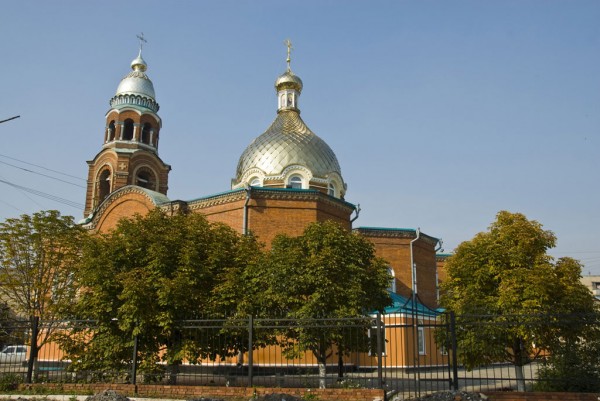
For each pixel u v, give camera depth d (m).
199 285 17.39
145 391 14.40
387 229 32.75
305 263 17.69
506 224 18.33
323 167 32.09
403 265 32.72
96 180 38.03
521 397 12.37
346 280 17.86
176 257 17.59
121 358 16.98
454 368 12.92
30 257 21.30
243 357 22.88
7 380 15.86
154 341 17.12
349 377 14.70
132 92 39.19
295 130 33.47
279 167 31.42
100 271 17.19
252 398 12.63
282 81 35.75
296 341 18.73
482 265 17.95
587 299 16.59
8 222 21.27
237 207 27.11
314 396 12.98
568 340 15.45
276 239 19.25
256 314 17.31
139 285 16.06
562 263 17.55
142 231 18.34
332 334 16.62
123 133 38.56
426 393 13.45
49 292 21.39
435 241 35.88
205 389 13.88
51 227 21.56
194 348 16.17
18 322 17.25
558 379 12.98
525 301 16.05
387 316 26.83
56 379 16.89
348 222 29.91
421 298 33.19
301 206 27.34
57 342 17.97
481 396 12.27
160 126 40.22
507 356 16.83
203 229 19.00
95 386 14.89
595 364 13.76
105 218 32.00
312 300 16.81
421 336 27.80
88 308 17.97
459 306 17.17
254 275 17.83
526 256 17.36
